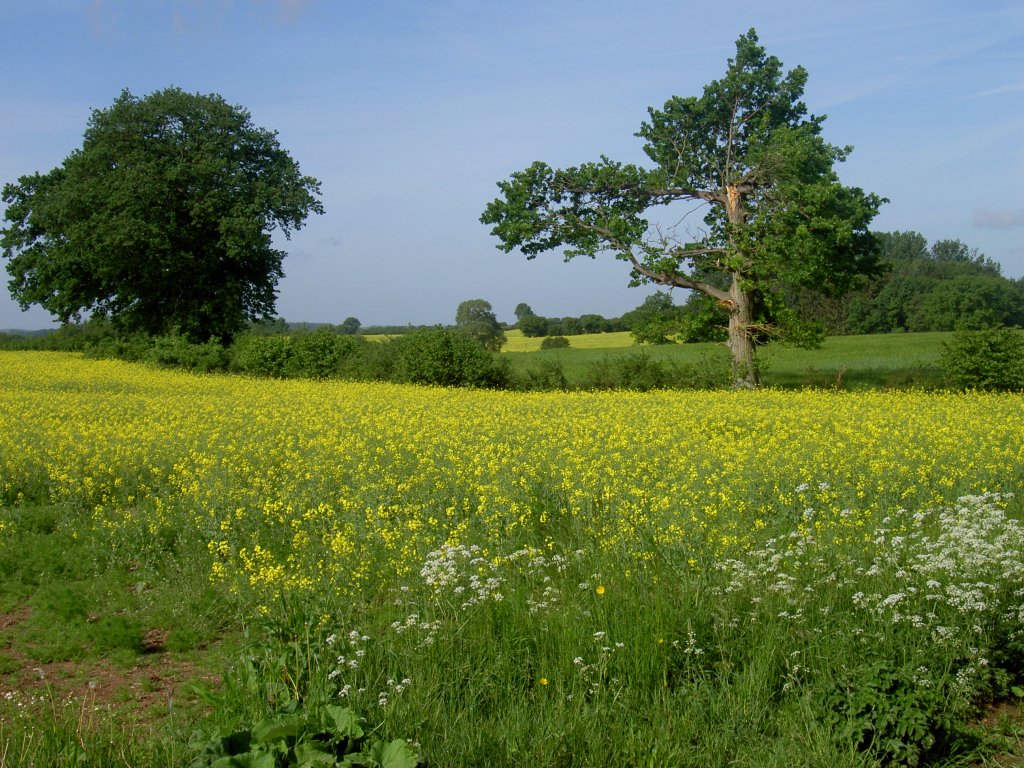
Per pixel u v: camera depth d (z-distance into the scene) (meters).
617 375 31.02
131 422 18.42
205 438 15.48
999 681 5.64
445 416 19.11
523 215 32.34
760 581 6.74
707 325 33.34
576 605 6.50
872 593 6.43
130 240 42.66
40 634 7.35
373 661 5.83
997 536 7.12
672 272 31.58
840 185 29.36
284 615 6.49
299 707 4.96
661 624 5.99
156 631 7.47
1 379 32.31
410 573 8.02
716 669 5.85
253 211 45.78
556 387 31.38
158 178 44.28
